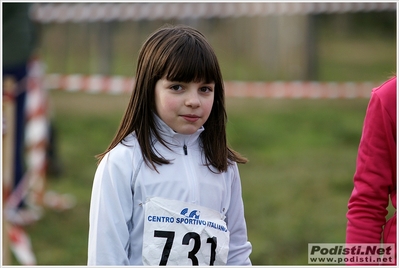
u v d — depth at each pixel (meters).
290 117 23.34
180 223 5.84
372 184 5.87
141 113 5.99
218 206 6.09
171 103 5.82
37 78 13.83
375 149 5.86
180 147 6.05
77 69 30.95
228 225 6.32
